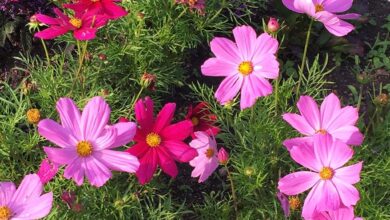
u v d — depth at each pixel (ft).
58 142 2.53
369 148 3.22
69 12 3.49
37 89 3.41
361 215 3.03
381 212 3.03
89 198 3.00
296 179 2.67
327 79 3.93
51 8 3.86
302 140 2.72
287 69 3.92
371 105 3.65
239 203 3.26
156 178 3.27
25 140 3.13
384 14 4.28
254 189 3.12
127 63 3.62
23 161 3.14
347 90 3.88
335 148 2.62
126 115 3.29
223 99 2.81
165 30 3.54
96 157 2.54
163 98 3.76
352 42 4.09
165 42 3.57
